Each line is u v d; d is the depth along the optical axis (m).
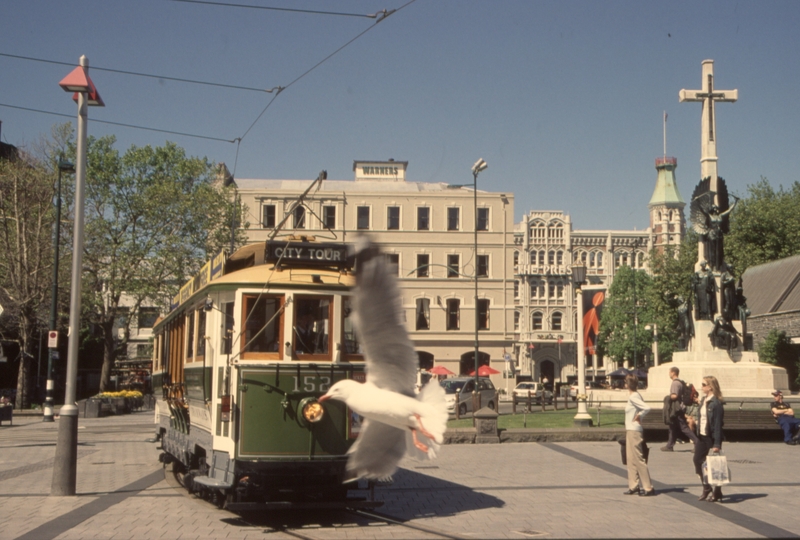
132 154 47.69
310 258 10.96
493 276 69.69
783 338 48.19
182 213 46.84
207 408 11.05
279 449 10.24
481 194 70.38
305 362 10.52
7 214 43.16
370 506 10.38
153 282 45.78
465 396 38.06
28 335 42.09
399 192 69.38
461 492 13.18
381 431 5.47
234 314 10.55
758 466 16.80
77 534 9.54
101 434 26.89
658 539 9.25
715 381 12.55
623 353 78.94
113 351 46.47
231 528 10.02
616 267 96.75
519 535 9.53
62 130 45.94
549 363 90.50
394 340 4.99
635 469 12.80
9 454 20.02
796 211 60.91
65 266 44.19
